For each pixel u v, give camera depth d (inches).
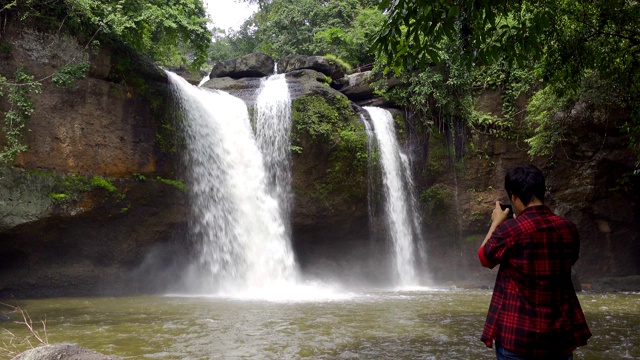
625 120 597.0
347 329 289.9
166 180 521.0
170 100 535.2
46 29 455.5
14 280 455.2
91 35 482.9
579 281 595.5
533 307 114.7
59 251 476.1
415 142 697.0
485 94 690.2
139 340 259.1
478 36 248.4
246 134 607.8
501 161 679.7
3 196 420.5
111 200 482.6
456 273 675.4
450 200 684.7
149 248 521.0
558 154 651.5
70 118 464.1
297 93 627.2
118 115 495.5
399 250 665.6
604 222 660.1
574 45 316.2
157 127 522.9
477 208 675.4
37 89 426.6
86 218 471.8
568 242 118.0
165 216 522.3
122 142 496.4
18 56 437.7
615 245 661.3
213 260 550.0
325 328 293.1
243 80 691.4
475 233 680.4
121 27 479.8
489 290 577.6
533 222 118.3
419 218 685.9
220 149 573.0
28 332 282.8
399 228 666.8
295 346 244.2
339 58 871.1
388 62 243.1
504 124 670.5
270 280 581.6
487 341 121.1
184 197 532.7
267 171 604.4
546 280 115.4
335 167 621.6
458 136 697.0
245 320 323.0
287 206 603.8
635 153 597.0
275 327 296.0
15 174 427.8
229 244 561.3
